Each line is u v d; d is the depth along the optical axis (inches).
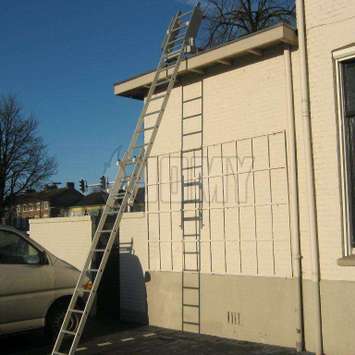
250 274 356.2
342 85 317.7
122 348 345.1
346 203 310.7
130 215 443.2
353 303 299.6
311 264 318.3
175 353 327.6
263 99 358.0
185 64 392.8
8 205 1824.6
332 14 319.9
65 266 378.6
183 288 395.9
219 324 370.6
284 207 341.1
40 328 356.8
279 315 338.0
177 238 404.2
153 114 410.9
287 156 341.7
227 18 912.3
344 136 314.5
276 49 352.8
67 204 2770.7
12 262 349.7
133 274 436.5
